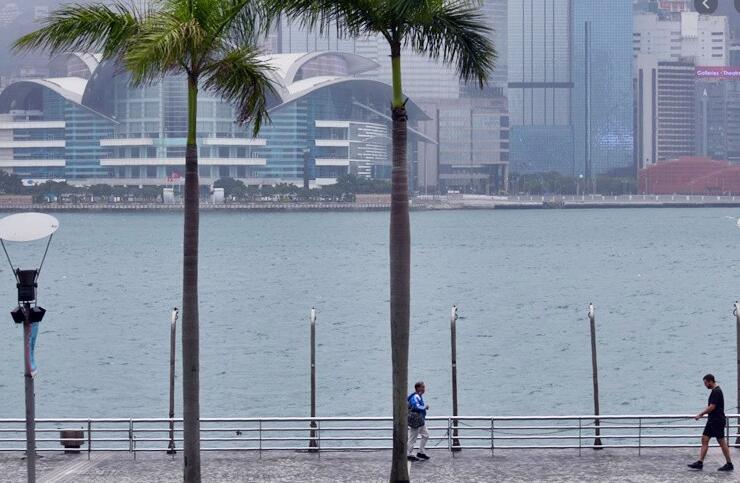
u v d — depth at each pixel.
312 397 63.88
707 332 176.38
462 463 55.16
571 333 175.88
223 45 45.28
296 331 176.75
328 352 151.75
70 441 57.72
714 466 53.84
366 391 121.06
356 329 179.12
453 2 46.00
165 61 43.41
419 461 55.62
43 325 188.62
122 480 52.25
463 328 181.88
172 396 63.75
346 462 55.47
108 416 109.38
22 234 41.97
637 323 190.00
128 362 144.75
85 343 164.50
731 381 126.81
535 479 51.81
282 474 53.16
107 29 44.59
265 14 45.03
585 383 126.69
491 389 123.12
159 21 43.75
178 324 160.12
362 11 45.12
